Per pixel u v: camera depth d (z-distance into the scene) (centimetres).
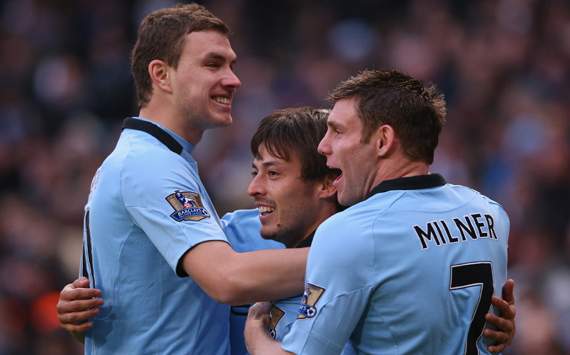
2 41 3997
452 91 3422
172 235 1061
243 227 1211
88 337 1144
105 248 1113
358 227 969
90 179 3180
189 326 1110
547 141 3059
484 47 3556
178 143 1135
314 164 1089
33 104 3744
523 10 3669
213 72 1138
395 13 3853
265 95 3516
